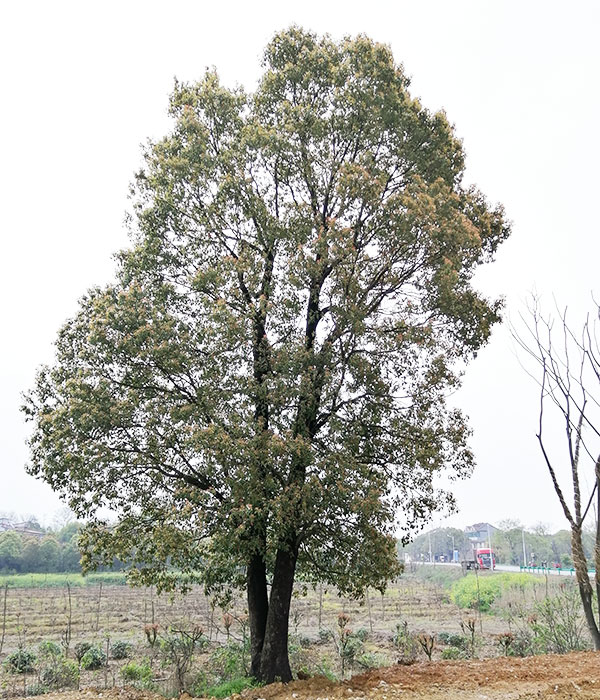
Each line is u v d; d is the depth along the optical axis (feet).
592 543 48.91
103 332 39.32
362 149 45.52
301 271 39.81
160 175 44.88
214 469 36.96
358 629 78.89
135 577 42.29
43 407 42.27
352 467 37.19
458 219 41.42
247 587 43.62
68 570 217.77
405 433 42.57
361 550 38.52
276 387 38.91
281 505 34.47
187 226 44.65
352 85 44.19
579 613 57.06
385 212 40.37
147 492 40.45
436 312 44.37
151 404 39.45
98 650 60.54
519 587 114.83
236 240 45.24
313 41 49.93
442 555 395.75
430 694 31.53
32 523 326.44
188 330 40.98
